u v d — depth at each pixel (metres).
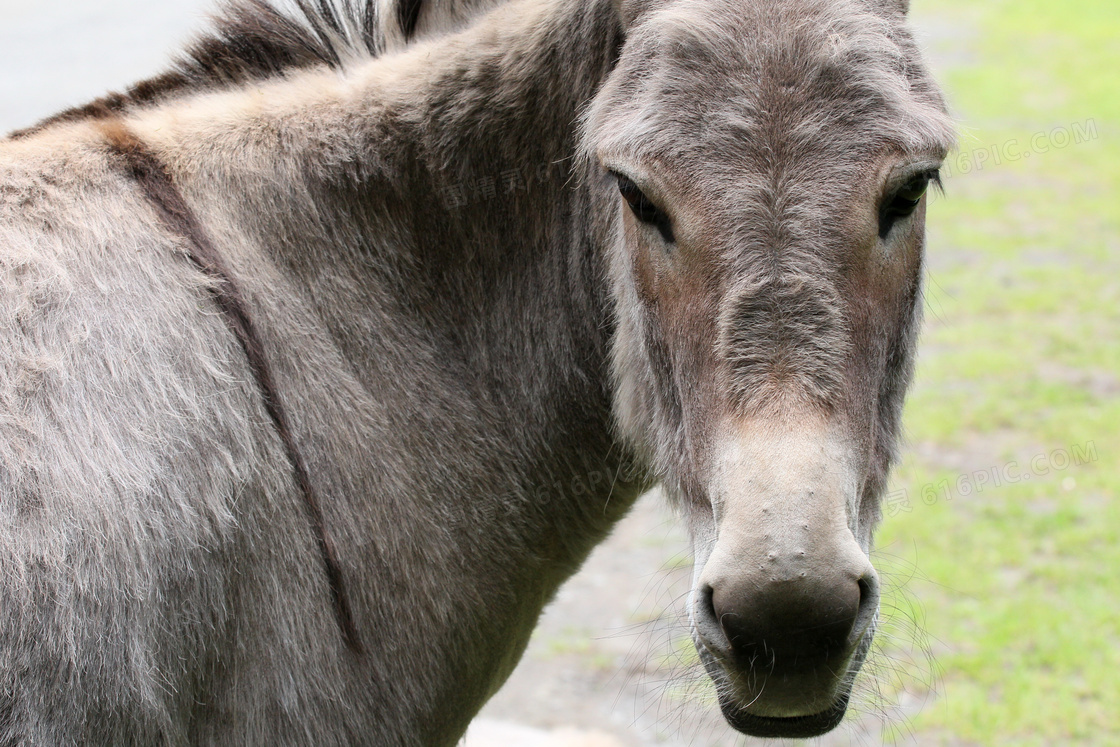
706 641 3.04
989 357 13.62
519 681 8.59
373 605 3.78
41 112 19.34
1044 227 18.25
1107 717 7.67
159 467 3.40
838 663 2.93
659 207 3.21
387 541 3.82
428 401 4.02
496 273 4.15
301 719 3.63
